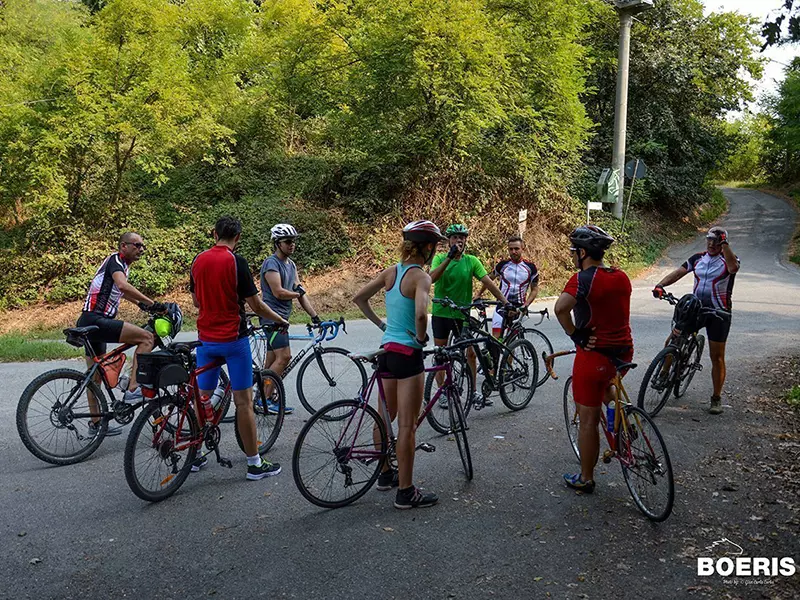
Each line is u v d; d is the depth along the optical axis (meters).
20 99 16.20
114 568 3.59
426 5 15.94
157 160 17.86
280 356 6.36
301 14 20.22
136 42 16.72
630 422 4.40
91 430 5.40
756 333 10.88
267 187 19.69
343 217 17.95
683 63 26.08
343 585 3.42
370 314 4.58
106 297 5.54
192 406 4.78
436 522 4.17
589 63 21.28
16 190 16.73
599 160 26.73
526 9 18.81
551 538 3.95
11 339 11.29
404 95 17.22
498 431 6.09
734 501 4.47
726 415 6.52
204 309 4.75
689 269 6.81
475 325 6.40
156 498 4.47
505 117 17.20
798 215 32.47
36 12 22.08
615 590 3.37
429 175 18.20
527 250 18.44
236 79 22.23
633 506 4.42
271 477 4.98
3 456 5.38
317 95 19.58
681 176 27.45
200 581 3.46
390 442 4.68
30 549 3.79
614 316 4.45
